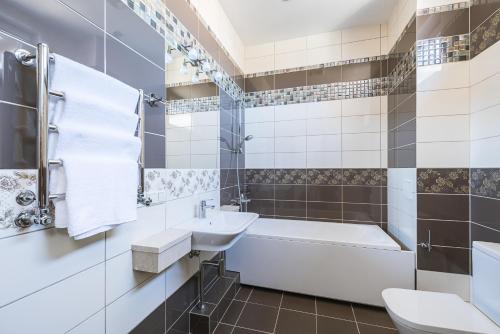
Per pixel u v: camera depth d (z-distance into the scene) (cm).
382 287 187
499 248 126
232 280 205
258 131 292
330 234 243
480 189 159
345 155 262
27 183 74
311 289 203
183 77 166
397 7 218
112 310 105
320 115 269
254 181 294
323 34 268
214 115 216
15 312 70
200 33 190
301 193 277
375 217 253
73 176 75
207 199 201
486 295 125
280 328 166
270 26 255
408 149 195
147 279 126
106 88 91
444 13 174
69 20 88
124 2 115
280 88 284
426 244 179
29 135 75
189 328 162
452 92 172
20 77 73
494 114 146
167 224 145
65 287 85
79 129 78
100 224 85
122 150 97
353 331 163
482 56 156
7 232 69
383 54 248
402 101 207
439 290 177
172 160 152
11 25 71
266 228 258
